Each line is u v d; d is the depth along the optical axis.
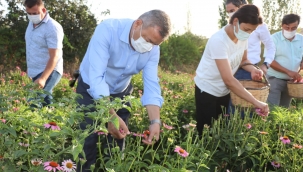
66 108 2.83
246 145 3.34
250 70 4.01
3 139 2.58
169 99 5.83
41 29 4.41
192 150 3.00
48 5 11.12
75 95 2.79
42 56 4.51
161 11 2.62
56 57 4.42
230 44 3.56
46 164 2.18
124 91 3.29
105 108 2.27
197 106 3.95
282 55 5.32
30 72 4.62
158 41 2.64
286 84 5.38
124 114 3.31
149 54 3.00
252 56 5.00
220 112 3.96
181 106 5.36
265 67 4.93
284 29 5.25
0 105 2.93
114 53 2.85
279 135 3.76
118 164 2.66
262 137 3.63
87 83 2.96
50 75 4.54
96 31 2.82
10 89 5.46
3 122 2.69
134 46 2.77
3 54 10.41
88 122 2.94
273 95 5.37
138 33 2.67
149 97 2.97
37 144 2.49
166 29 2.57
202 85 3.81
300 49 5.36
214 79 3.74
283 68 5.18
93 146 3.02
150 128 2.87
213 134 3.55
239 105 3.78
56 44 4.41
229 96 4.00
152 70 3.05
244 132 3.57
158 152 3.47
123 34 2.80
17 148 2.53
